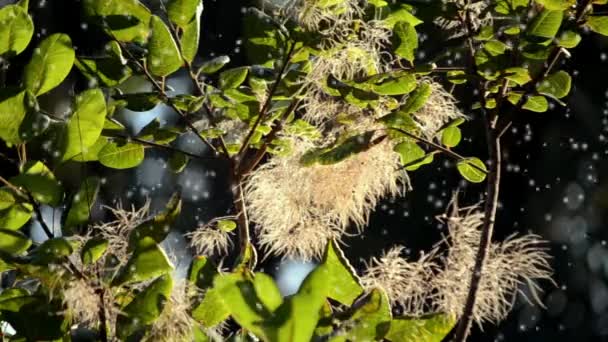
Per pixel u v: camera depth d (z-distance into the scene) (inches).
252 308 61.1
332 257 66.9
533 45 70.7
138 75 73.2
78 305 66.7
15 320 67.1
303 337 60.8
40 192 68.7
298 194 73.9
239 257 69.7
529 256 70.4
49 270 66.5
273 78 73.2
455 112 75.1
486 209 69.0
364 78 72.6
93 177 68.9
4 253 66.6
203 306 67.7
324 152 72.2
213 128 72.9
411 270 69.6
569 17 71.8
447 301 69.4
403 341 66.6
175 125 76.0
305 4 73.5
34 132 69.5
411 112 73.2
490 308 70.0
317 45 73.5
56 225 70.6
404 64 76.5
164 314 67.4
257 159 73.9
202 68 73.3
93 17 73.1
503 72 71.0
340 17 74.5
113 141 73.8
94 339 69.2
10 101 69.3
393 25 74.6
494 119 71.1
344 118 74.2
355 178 74.0
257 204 74.2
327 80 73.1
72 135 69.7
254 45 73.2
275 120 75.4
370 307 64.5
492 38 72.5
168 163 74.6
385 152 74.4
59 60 70.7
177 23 72.8
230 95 73.1
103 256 67.4
